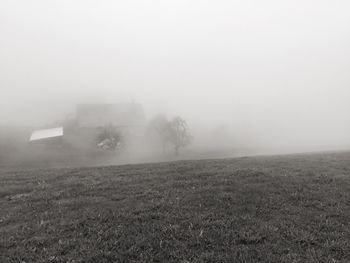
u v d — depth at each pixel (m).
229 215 9.20
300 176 14.29
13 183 14.68
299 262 6.50
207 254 6.77
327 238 7.67
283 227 8.25
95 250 6.96
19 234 8.04
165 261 6.56
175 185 12.95
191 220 8.75
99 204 10.49
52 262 6.51
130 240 7.48
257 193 11.42
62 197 11.73
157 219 8.94
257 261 6.52
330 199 10.68
